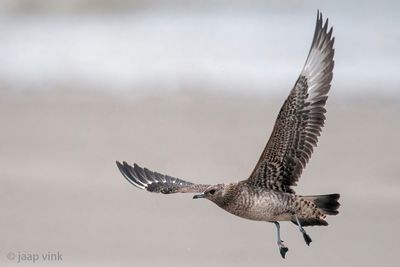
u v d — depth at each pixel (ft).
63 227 56.65
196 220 58.13
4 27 108.37
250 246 55.16
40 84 88.43
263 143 72.69
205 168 67.67
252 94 85.05
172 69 92.32
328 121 77.66
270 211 39.29
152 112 80.12
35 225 56.95
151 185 43.52
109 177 65.46
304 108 39.19
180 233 56.29
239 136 74.18
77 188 63.16
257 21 108.27
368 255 54.29
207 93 85.20
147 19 110.42
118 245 54.49
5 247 54.08
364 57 94.32
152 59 95.61
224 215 58.90
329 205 38.96
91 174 65.98
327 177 65.82
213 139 73.56
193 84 87.92
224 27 106.93
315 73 39.58
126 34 104.68
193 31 104.88
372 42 98.84
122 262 52.26
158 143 73.00
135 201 60.80
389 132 74.64
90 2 113.60
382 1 109.60
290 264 53.42
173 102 82.94
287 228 57.41
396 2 110.42
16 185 63.57
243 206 39.42
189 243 54.95
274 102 82.84
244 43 100.22
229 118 78.48
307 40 101.65
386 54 95.50
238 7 112.98
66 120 78.38
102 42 101.91
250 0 113.19
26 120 78.33
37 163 68.13
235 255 53.98
